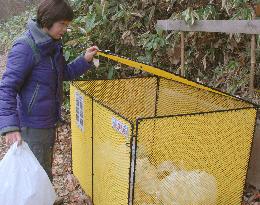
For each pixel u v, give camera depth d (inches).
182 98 121.6
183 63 157.5
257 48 152.6
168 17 185.3
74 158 123.3
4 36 443.5
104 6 183.5
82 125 109.7
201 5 168.9
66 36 187.9
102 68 187.5
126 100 125.1
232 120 94.7
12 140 86.9
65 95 186.1
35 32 89.3
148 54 179.9
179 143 89.1
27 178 88.6
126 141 84.0
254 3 146.8
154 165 87.4
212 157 95.0
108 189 96.6
